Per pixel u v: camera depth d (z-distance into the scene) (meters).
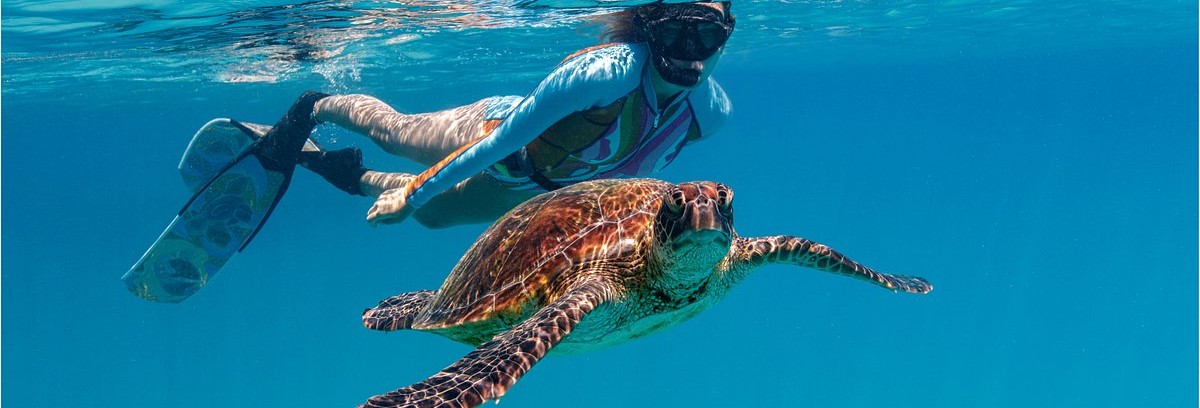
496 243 3.84
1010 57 30.78
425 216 6.11
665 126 4.86
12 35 10.44
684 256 3.15
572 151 4.72
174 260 6.75
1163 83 51.88
